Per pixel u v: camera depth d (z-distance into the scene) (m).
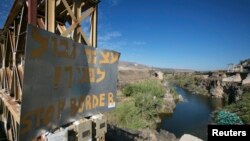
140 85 49.19
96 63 5.73
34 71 3.52
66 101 4.56
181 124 36.12
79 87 5.04
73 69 4.76
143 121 30.44
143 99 37.69
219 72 91.38
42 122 3.82
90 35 6.19
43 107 3.81
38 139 3.81
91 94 5.57
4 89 8.98
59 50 4.21
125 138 11.40
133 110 31.25
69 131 4.57
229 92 64.81
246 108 35.41
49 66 3.92
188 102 60.28
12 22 7.16
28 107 3.42
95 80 5.73
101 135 5.49
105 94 6.18
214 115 41.62
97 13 6.30
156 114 38.78
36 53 3.55
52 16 4.75
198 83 94.69
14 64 6.64
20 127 3.29
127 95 47.25
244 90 52.25
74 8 5.59
